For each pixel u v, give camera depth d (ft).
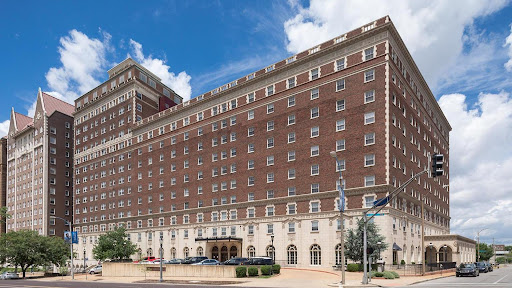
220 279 149.48
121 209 309.63
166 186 276.21
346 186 183.52
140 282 156.66
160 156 285.23
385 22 180.86
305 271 165.89
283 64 220.02
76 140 370.73
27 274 293.43
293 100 212.23
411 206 203.62
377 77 181.57
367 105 183.01
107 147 333.42
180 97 368.89
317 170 195.93
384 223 169.27
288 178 206.90
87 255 335.26
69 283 159.63
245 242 220.02
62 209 390.42
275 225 207.31
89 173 350.02
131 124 312.29
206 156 252.62
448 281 135.44
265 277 148.05
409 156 204.85
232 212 230.48
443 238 231.50
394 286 111.75
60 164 396.78
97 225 330.75
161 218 275.18
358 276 142.41
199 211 249.34
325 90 199.41
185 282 146.10
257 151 224.33
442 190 294.66
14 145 435.94
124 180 311.47
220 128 247.70
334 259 181.68
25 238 260.42
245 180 227.20
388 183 170.50
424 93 247.50
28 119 465.06
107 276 203.72
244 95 237.25
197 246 246.47
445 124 320.29
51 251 264.72
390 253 167.22
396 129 186.09
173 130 279.08
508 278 154.61
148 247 280.31
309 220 193.88
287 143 210.79
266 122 222.69
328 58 200.85
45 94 412.77
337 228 183.21
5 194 439.63
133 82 314.96
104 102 343.46
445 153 313.73
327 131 195.31
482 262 229.25
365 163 179.32
